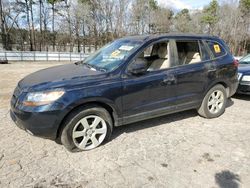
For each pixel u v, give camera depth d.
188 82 4.54
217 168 3.33
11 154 3.57
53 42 47.00
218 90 5.12
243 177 3.14
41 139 4.05
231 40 51.72
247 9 51.50
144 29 49.66
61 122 3.46
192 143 4.04
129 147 3.86
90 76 3.67
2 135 4.15
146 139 4.14
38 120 3.30
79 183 2.98
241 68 6.94
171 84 4.30
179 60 4.54
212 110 5.13
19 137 4.10
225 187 2.95
